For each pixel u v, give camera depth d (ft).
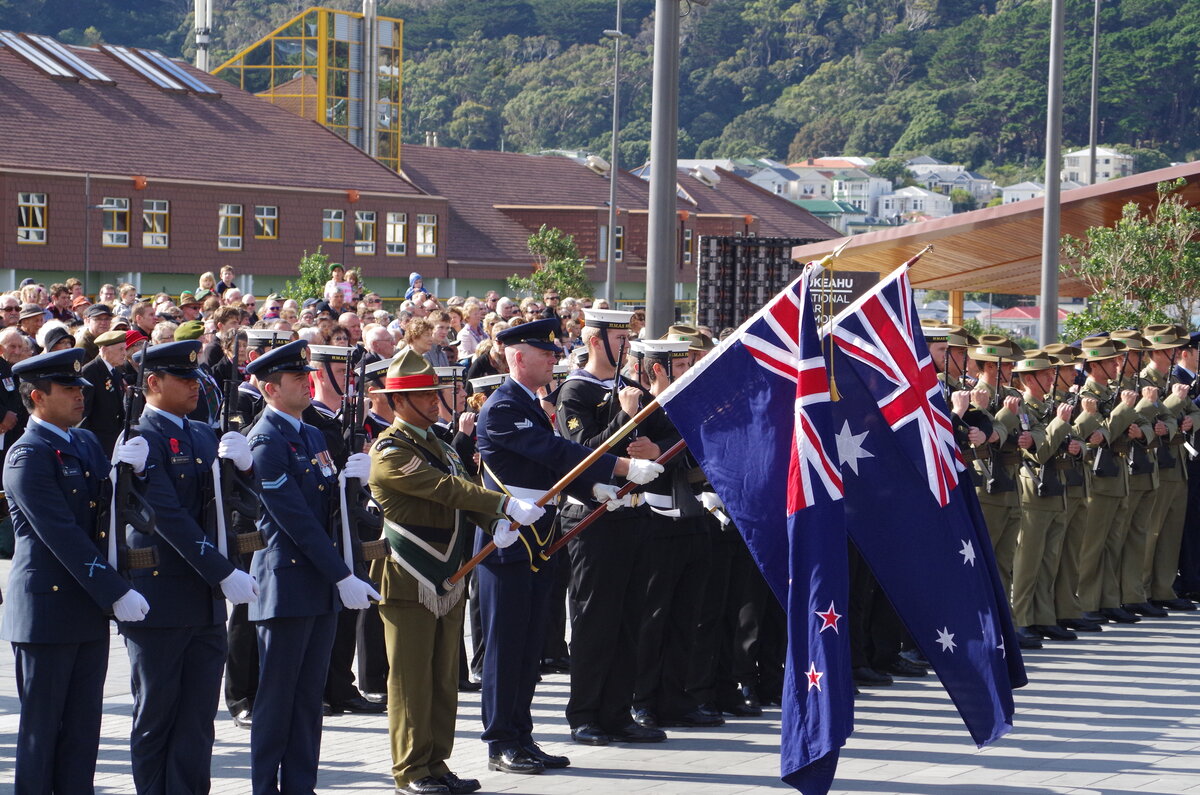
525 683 52.34
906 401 50.96
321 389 57.77
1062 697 63.05
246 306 121.80
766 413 46.98
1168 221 134.10
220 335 87.92
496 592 51.06
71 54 317.63
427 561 48.26
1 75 298.35
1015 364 79.66
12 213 277.23
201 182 304.30
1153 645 75.36
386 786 49.47
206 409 76.89
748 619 60.39
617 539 54.24
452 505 47.73
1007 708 49.65
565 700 61.98
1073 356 82.12
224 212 309.83
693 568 57.41
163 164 302.86
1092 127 235.81
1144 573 86.38
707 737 56.49
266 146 327.88
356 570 46.98
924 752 54.44
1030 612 76.43
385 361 61.21
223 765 51.60
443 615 48.62
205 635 44.01
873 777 51.01
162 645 43.14
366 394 60.90
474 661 64.54
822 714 44.04
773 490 46.52
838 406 50.49
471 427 67.00
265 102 344.08
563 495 55.26
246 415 69.67
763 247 137.69
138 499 42.47
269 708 45.62
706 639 58.54
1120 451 81.66
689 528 56.54
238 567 44.96
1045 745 55.26
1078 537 79.41
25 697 42.24
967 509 52.19
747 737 56.54
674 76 81.61
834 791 49.34
